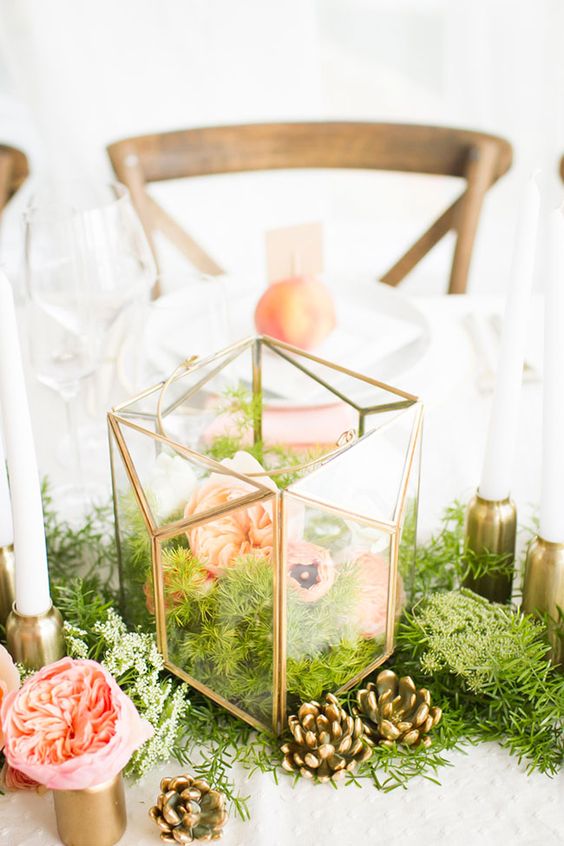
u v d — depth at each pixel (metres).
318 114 2.05
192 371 0.68
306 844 0.61
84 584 0.73
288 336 0.96
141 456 0.62
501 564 0.72
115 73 1.98
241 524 0.59
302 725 0.63
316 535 0.60
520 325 0.68
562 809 0.62
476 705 0.67
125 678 0.64
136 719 0.57
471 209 1.34
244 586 0.60
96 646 0.67
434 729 0.65
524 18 1.92
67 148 2.05
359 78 2.07
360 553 0.62
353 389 0.70
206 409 0.72
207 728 0.66
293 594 0.60
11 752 0.56
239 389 0.73
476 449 0.89
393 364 0.97
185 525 0.61
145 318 0.95
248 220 2.14
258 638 0.62
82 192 1.10
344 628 0.63
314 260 0.99
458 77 2.01
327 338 0.99
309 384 0.73
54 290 0.89
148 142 1.38
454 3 1.93
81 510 0.84
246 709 0.65
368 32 2.02
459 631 0.67
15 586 0.65
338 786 0.64
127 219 0.97
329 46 2.05
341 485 0.60
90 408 0.95
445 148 1.37
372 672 0.68
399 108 2.09
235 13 1.93
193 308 0.95
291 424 0.73
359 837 0.61
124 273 0.97
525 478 0.86
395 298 1.06
